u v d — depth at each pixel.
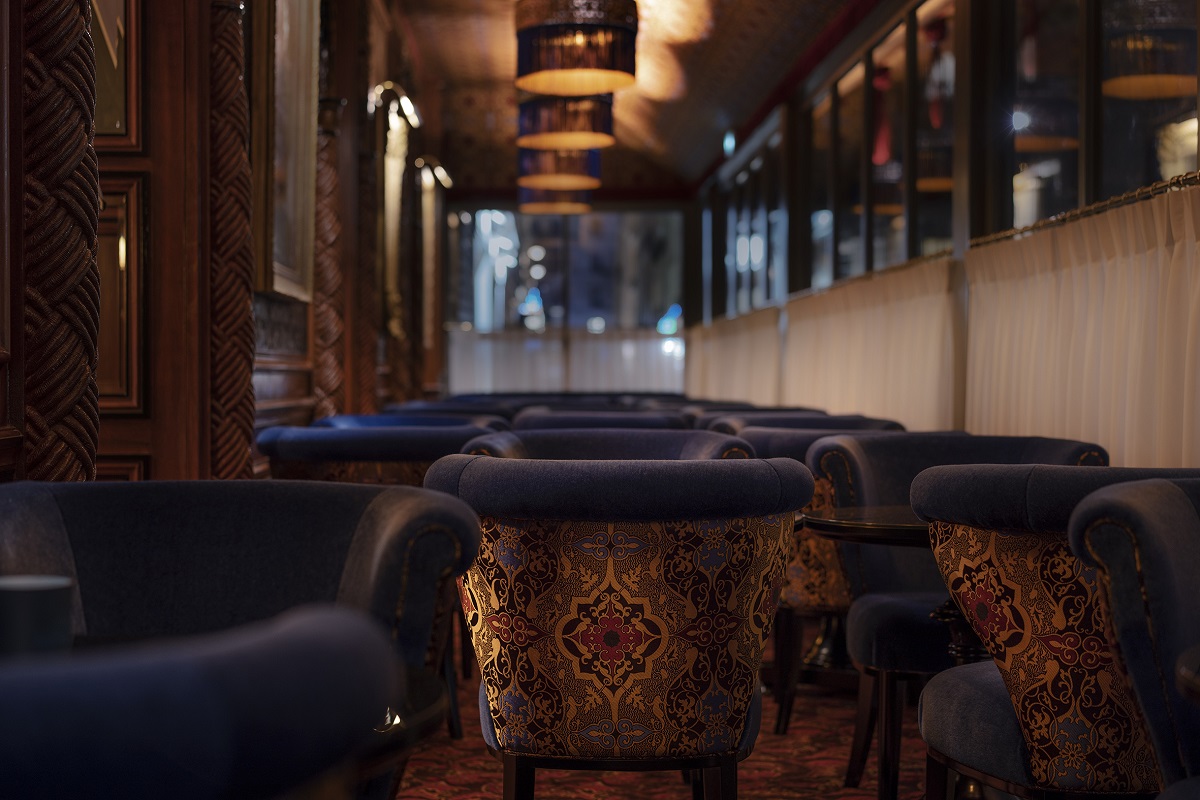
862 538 2.56
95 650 1.31
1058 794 1.94
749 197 12.19
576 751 2.07
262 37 4.66
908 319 6.26
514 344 14.73
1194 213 3.58
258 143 4.68
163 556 1.54
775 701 4.21
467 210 14.65
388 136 8.94
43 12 2.38
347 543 1.49
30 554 1.47
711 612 2.04
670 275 14.88
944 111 6.55
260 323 5.16
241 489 1.57
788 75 9.63
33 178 2.40
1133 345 3.92
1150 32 4.34
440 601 1.38
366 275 7.52
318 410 6.70
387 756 1.12
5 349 2.31
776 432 4.09
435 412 6.91
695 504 1.98
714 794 2.11
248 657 0.77
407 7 10.43
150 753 0.72
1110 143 4.68
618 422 4.88
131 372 3.79
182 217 3.80
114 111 3.82
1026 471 1.91
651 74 11.38
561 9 6.57
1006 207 5.77
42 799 0.71
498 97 14.07
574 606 2.04
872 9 7.53
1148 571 1.50
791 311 9.16
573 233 14.83
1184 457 3.59
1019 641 1.97
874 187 7.93
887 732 2.96
